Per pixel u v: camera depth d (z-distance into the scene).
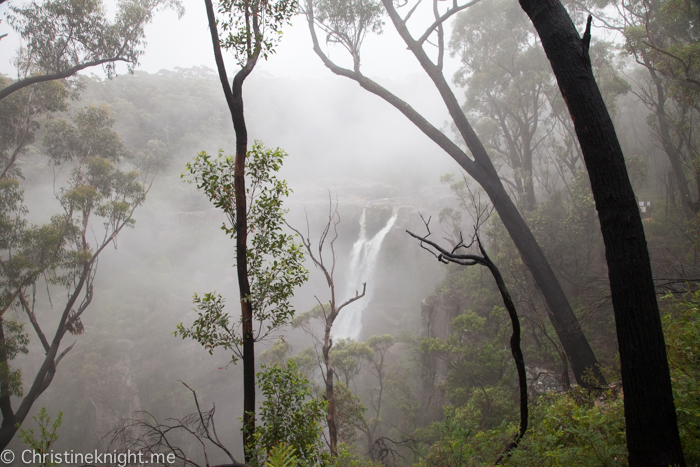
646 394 3.71
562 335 12.36
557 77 4.30
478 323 16.95
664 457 3.60
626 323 3.86
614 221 3.94
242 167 5.80
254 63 5.95
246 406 5.65
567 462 3.90
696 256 13.84
